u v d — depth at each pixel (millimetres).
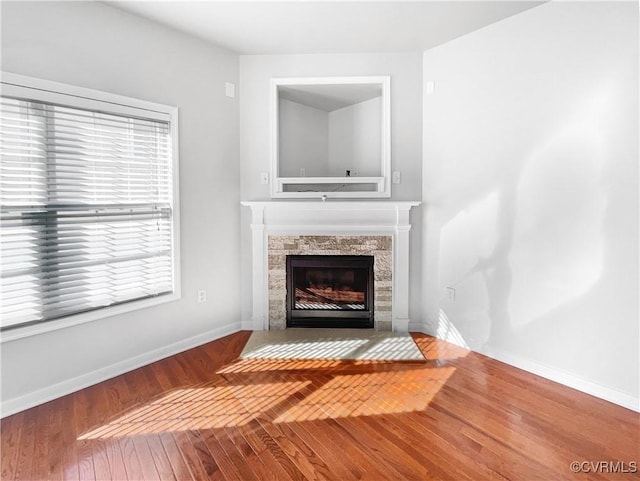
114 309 2615
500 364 2795
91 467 1704
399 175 3377
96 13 2441
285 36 3000
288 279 3537
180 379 2572
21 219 2195
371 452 1806
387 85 3316
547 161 2504
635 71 2092
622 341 2219
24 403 2213
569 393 2367
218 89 3219
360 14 2646
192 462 1738
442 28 2848
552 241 2510
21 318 2213
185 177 3018
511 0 2436
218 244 3305
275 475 1657
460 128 3035
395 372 2664
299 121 3971
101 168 2520
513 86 2664
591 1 2242
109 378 2598
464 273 3086
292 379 2564
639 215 2123
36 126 2219
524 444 1862
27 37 2148
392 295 3457
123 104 2600
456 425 2021
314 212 3406
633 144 2121
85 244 2477
